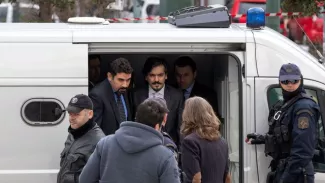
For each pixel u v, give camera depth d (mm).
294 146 13836
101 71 16109
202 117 13180
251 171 14375
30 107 13820
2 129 13734
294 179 13922
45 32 14031
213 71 16656
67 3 24344
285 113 13984
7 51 13820
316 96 14602
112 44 14258
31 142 13828
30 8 27797
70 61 13961
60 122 13883
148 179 11000
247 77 14391
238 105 14539
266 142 14109
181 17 14844
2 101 13742
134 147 11008
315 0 25375
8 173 13750
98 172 11453
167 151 11125
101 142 11453
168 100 15141
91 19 15102
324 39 33125
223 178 13484
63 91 13922
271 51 14477
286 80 13828
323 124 14578
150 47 14391
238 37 14391
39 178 13828
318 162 14602
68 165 12852
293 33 33094
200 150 13102
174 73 16328
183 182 12352
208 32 14430
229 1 31609
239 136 14406
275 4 25562
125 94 14711
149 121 11125
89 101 12961
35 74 13852
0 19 30453
